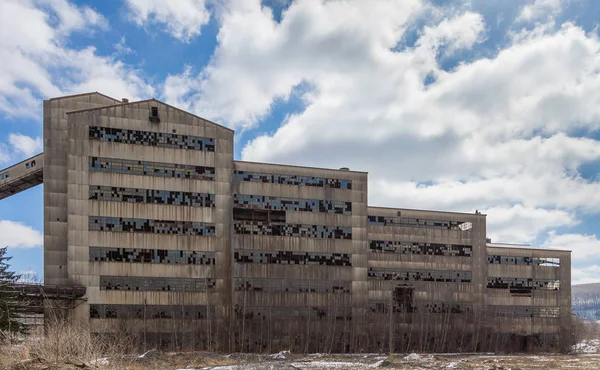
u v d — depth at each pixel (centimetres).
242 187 6141
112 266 5431
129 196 5597
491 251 7669
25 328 4466
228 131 6116
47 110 5812
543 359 5872
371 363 4750
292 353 5806
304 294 6209
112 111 5631
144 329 5419
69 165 5400
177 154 5853
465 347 7094
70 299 5175
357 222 6606
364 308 6469
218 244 5912
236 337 5816
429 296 7081
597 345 9144
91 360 3362
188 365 4172
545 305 7794
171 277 5656
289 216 6291
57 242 5653
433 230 7288
